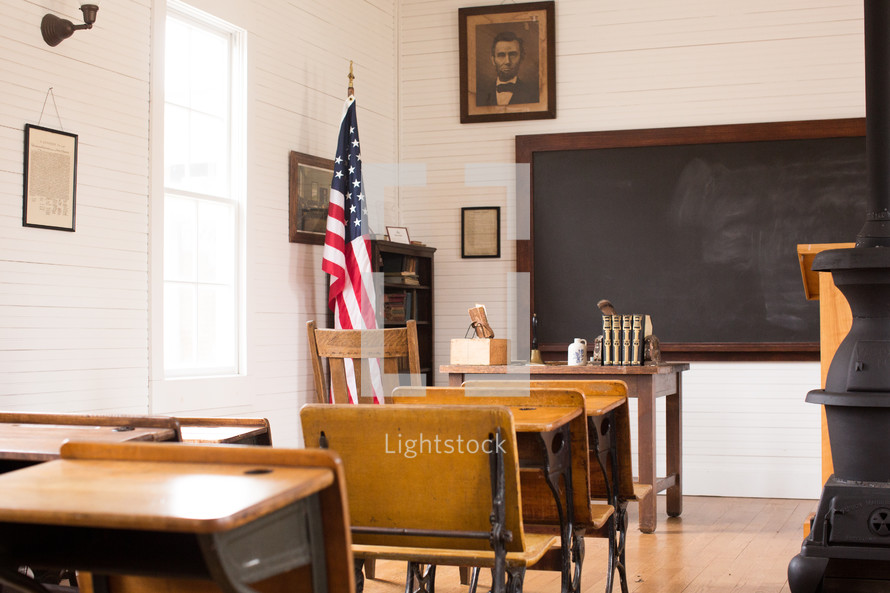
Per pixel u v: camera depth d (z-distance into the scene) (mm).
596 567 4438
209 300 5328
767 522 5621
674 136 6789
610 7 6980
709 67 6773
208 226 5332
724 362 6711
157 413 4715
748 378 6672
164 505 1386
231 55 5551
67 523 1367
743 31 6719
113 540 1763
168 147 5082
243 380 5414
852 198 6504
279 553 1528
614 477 3391
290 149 5965
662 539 5098
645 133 6848
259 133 5660
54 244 4160
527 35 7098
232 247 5488
